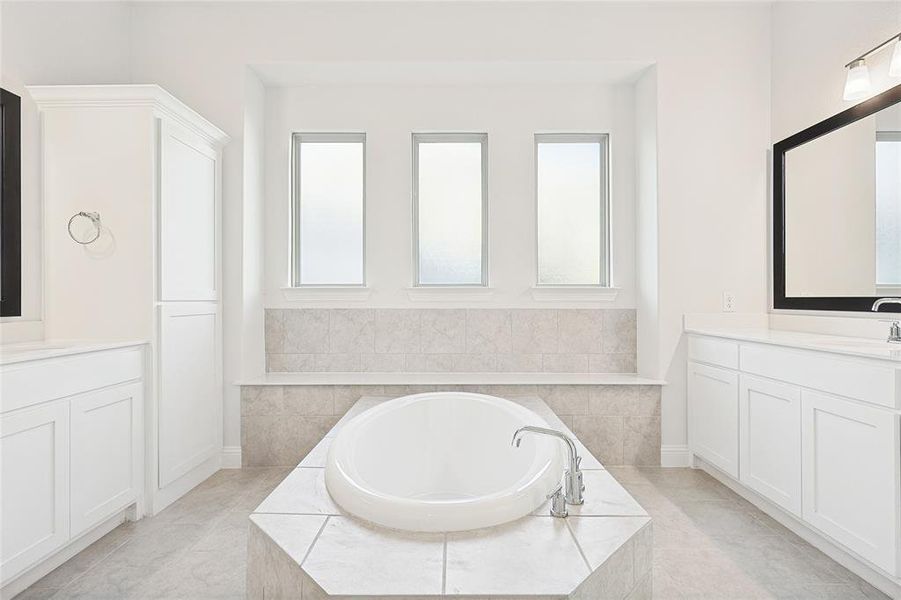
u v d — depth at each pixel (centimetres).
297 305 371
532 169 374
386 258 372
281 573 133
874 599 188
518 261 372
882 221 249
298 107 373
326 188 383
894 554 180
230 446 332
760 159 339
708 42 340
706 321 337
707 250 338
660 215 338
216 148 326
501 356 370
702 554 221
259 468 330
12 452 182
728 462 287
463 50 340
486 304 371
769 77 340
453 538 140
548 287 367
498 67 346
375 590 117
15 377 183
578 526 146
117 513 241
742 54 340
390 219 372
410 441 262
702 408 317
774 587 196
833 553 216
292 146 383
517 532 143
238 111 336
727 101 339
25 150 255
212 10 338
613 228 373
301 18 339
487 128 374
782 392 239
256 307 355
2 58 247
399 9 340
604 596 129
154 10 337
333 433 242
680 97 339
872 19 260
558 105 374
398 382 332
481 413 267
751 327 338
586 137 385
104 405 228
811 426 220
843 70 279
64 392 205
